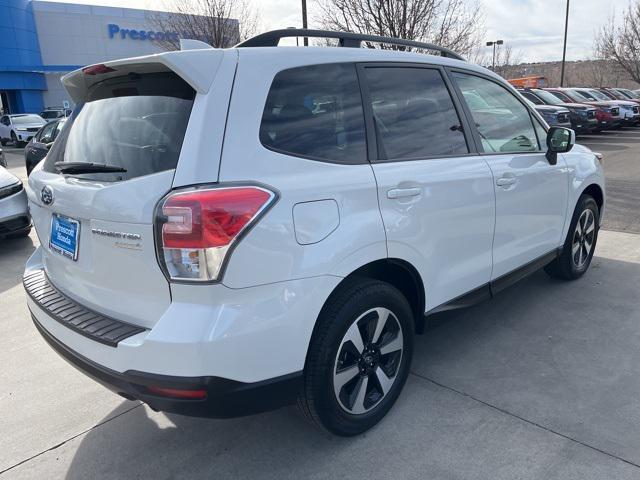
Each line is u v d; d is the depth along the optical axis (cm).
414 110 293
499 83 367
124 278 221
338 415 252
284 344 219
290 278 217
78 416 302
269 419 291
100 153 243
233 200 202
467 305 325
